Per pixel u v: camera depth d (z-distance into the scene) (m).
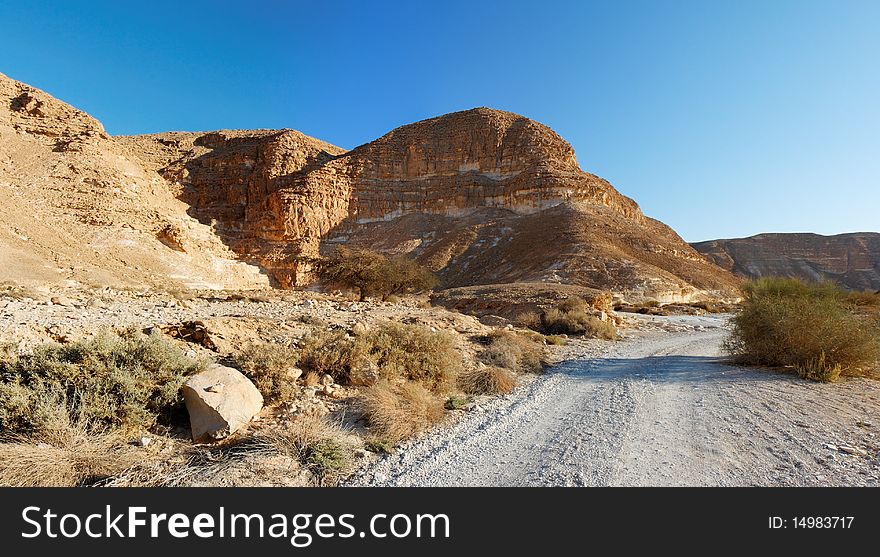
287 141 122.50
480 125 134.25
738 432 5.91
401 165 130.38
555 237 86.19
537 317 24.28
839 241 156.12
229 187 115.62
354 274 32.75
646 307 48.41
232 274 69.25
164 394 5.20
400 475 4.68
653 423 6.45
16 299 12.27
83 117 81.81
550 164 119.94
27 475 3.86
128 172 76.81
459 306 36.59
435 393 8.01
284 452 4.89
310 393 6.68
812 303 11.62
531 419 6.83
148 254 54.66
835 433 5.79
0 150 62.91
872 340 9.84
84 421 4.62
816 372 9.72
